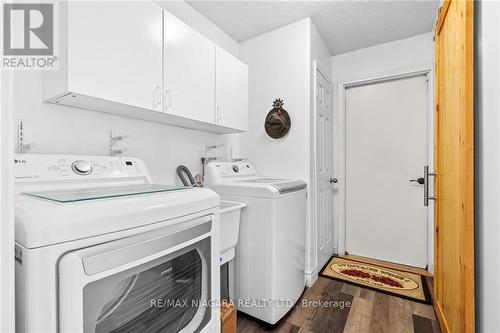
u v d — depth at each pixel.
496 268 0.79
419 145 2.49
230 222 1.55
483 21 0.90
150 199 0.78
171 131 1.80
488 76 0.86
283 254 1.63
